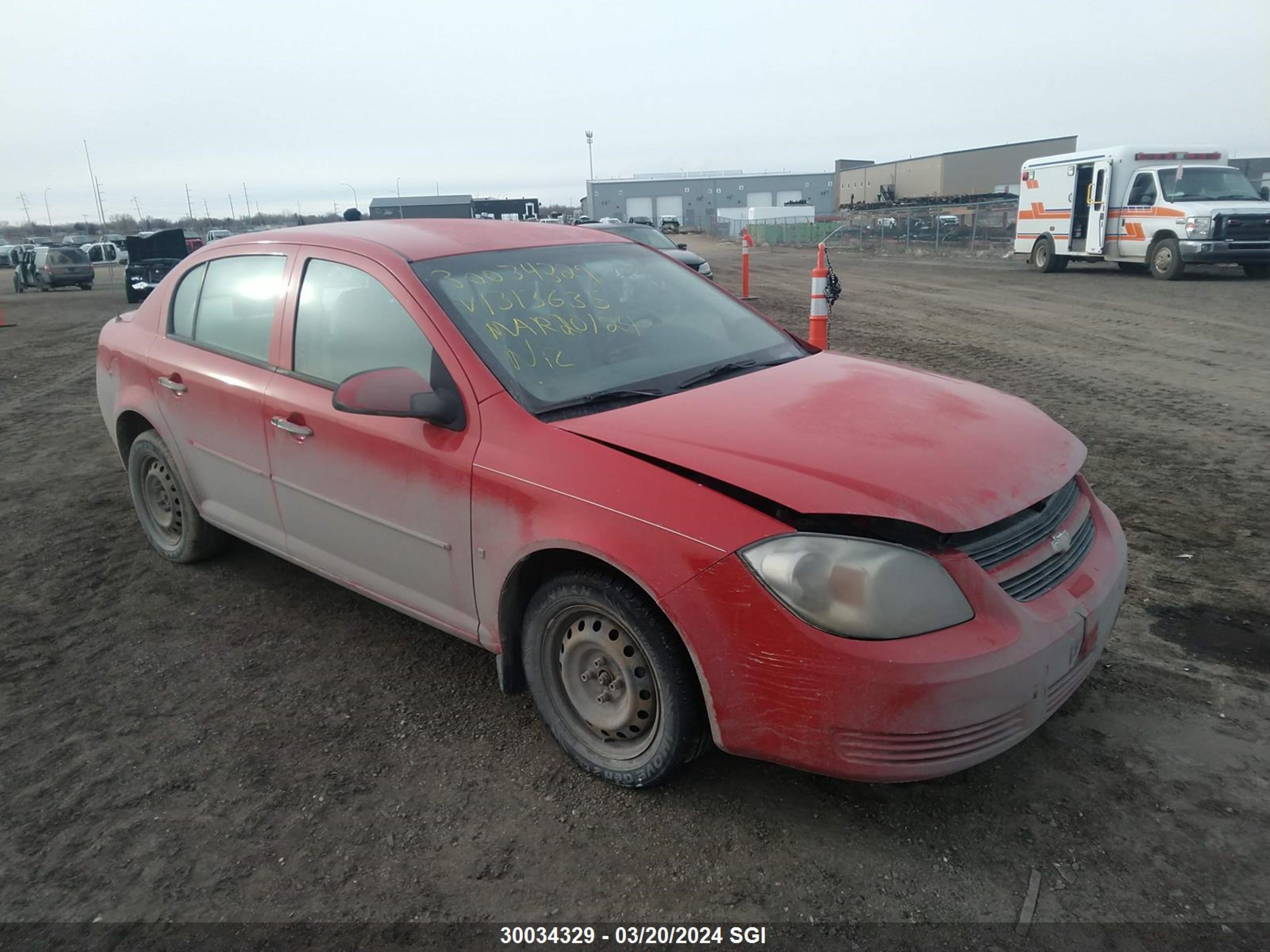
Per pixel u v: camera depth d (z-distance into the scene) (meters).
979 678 2.34
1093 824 2.67
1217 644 3.62
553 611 2.93
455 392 3.11
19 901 2.55
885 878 2.50
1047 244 21.81
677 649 2.63
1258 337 11.11
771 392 3.16
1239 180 18.55
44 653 3.97
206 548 4.72
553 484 2.79
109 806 2.94
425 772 3.06
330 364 3.58
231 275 4.16
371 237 3.69
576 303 3.55
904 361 10.05
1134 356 10.14
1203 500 5.29
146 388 4.52
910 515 2.40
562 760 3.09
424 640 3.98
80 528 5.50
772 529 2.45
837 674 2.35
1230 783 2.81
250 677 3.71
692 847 2.65
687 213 105.25
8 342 15.54
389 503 3.33
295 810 2.89
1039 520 2.71
